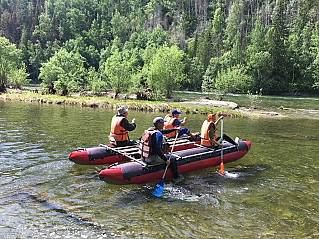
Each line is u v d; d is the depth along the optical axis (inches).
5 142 347.6
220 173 274.5
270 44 2278.5
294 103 1189.7
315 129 555.2
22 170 255.6
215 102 997.8
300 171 285.7
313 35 2194.9
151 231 165.6
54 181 235.1
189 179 256.5
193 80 2197.3
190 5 4761.3
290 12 3371.1
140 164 243.4
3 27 3700.8
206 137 294.0
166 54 1151.0
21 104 782.5
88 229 165.2
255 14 3796.8
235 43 2568.9
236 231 169.5
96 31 3575.3
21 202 195.0
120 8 4739.2
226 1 4574.3
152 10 4562.0
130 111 737.6
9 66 1430.9
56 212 183.8
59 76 1082.7
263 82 2070.6
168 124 326.6
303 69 2096.5
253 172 280.1
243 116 727.7
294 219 186.4
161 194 221.0
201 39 2876.5
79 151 274.2
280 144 408.2
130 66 1050.7
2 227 163.6
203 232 166.9
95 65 2945.4
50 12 4195.4
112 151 287.7
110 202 202.4
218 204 205.5
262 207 202.5
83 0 4392.2
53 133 408.5
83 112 662.5
